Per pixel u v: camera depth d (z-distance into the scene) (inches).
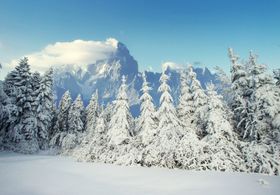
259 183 521.0
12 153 1531.7
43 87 1764.3
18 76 1684.3
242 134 995.3
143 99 1053.8
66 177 617.0
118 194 447.2
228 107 1081.4
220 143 874.1
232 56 1040.8
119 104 1111.6
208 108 1024.9
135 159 965.2
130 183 548.7
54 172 696.4
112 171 746.8
